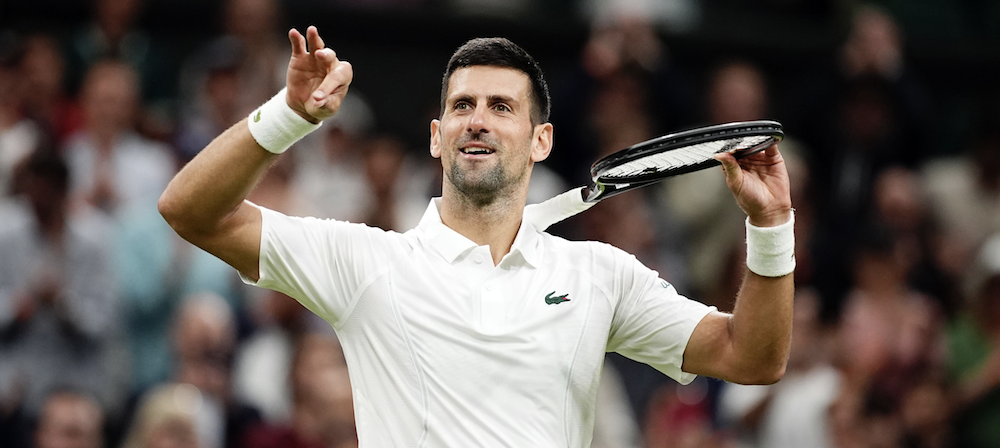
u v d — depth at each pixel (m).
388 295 15.77
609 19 42.84
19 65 40.28
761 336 16.22
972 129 50.53
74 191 36.28
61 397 30.36
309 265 15.84
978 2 52.59
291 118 15.02
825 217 43.88
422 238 16.27
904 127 44.75
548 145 17.08
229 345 32.81
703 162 16.69
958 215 44.28
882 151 44.44
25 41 41.00
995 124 44.28
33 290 32.75
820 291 40.22
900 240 38.56
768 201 16.12
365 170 39.00
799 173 41.56
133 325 34.88
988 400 35.69
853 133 44.47
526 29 47.72
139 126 39.53
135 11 43.84
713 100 43.97
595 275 16.42
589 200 16.77
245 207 15.80
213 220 15.36
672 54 48.50
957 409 36.06
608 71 41.75
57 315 32.91
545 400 15.61
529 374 15.54
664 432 33.22
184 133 39.81
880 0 51.62
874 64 44.47
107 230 35.12
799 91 45.91
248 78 40.31
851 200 43.91
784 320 16.25
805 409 32.25
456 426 15.33
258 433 31.48
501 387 15.45
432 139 17.19
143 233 35.47
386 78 46.78
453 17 47.22
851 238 41.31
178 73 44.72
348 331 15.95
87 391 33.00
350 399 31.12
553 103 42.44
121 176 37.47
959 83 51.06
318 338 31.48
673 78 42.97
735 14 50.59
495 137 16.12
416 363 15.52
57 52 43.69
